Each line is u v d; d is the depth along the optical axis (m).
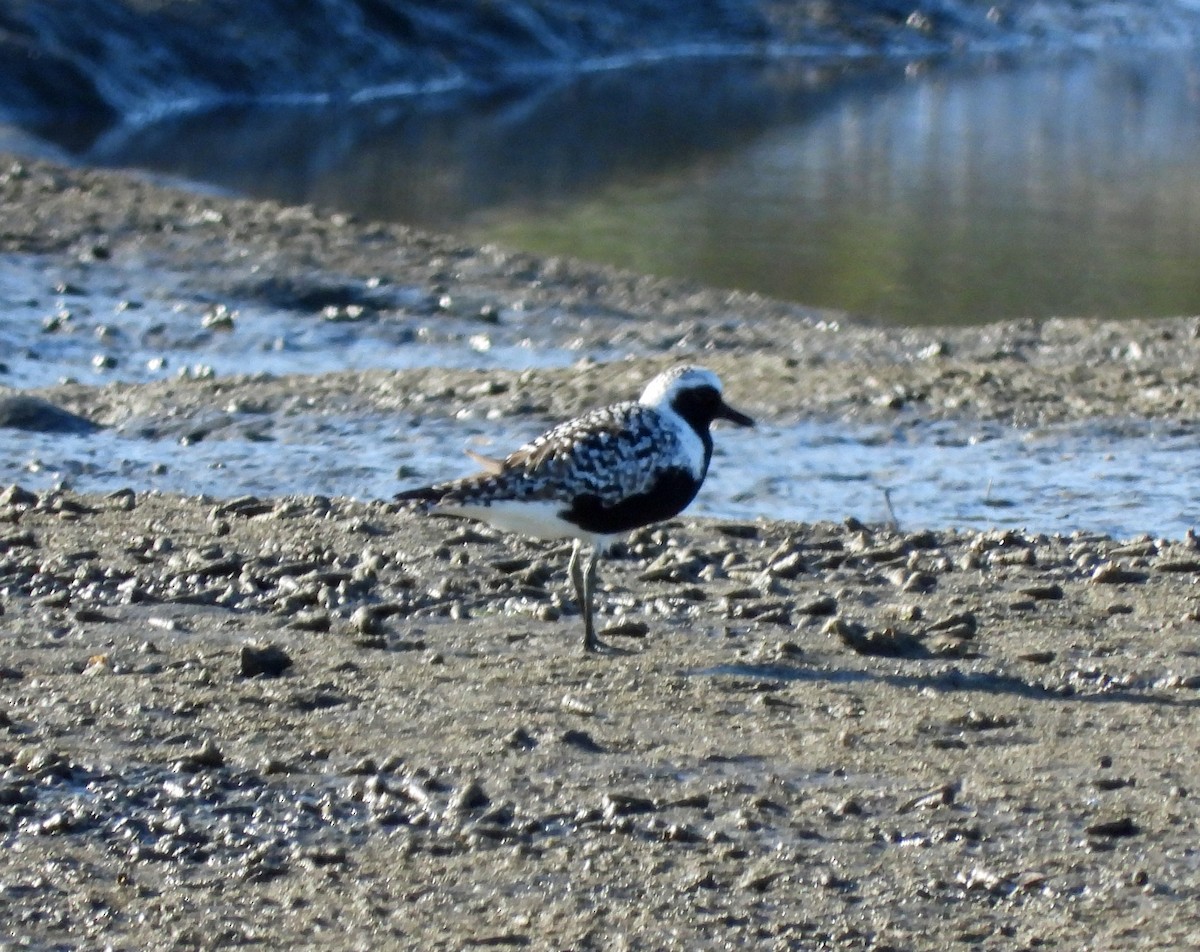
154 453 16.84
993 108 49.16
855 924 7.59
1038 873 8.05
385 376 19.39
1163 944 7.41
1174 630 11.77
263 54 46.69
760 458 16.62
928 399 18.14
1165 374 19.09
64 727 9.54
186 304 23.50
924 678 10.70
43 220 26.31
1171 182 37.50
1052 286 27.67
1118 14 69.06
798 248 30.19
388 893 7.85
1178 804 8.76
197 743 9.39
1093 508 15.34
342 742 9.45
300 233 27.22
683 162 39.44
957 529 14.66
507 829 8.46
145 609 11.74
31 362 20.88
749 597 12.47
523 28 53.69
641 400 11.46
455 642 11.25
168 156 37.75
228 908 7.70
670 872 8.05
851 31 62.34
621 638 11.43
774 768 9.22
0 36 42.19
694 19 60.12
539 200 34.50
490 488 10.62
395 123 43.69
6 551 13.03
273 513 14.33
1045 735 9.74
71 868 8.02
